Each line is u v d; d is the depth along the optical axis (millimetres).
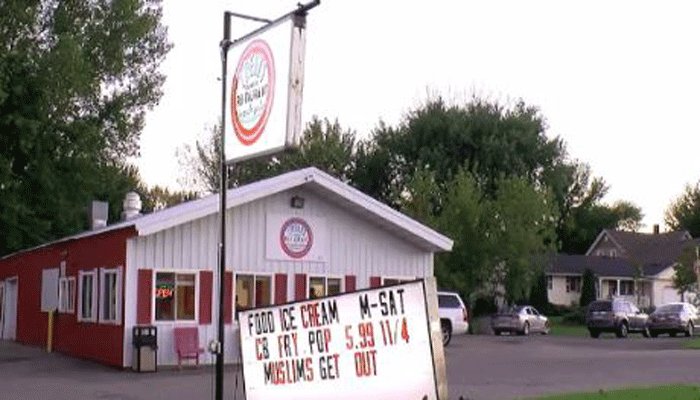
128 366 22344
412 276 28047
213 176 62969
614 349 31391
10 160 35906
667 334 44875
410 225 27078
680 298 65000
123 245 23047
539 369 22312
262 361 10867
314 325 10547
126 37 41719
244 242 24734
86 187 40531
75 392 17234
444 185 50625
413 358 9875
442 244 27750
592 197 87750
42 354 27078
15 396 16641
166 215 23500
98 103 41875
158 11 44250
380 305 10125
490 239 45406
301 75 11234
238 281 24516
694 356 27391
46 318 29906
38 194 38938
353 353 10250
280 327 10789
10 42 37469
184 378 20031
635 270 69250
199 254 24031
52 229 42875
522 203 45594
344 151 63969
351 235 26891
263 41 11688
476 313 53500
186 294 23703
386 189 63125
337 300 10406
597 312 41938
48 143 37062
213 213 23797
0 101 32750
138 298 22844
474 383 18656
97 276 24938
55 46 37375
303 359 10578
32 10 37500
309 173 25234
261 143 11578
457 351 29609
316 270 26016
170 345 23141
